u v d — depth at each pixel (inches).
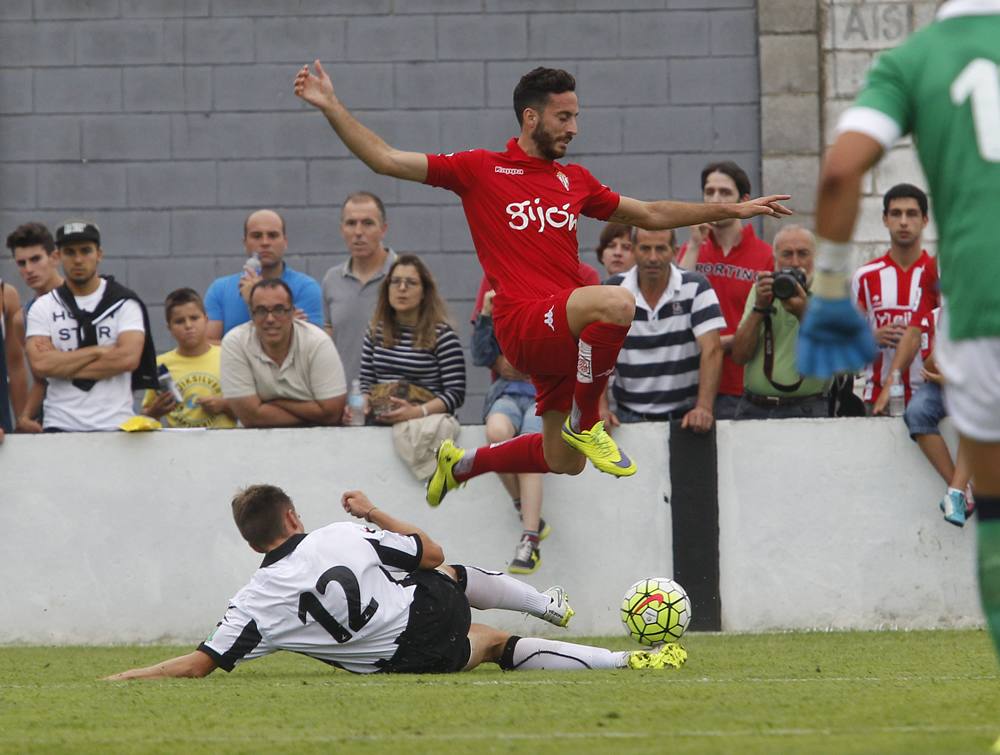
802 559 1133.1
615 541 1135.0
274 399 1149.7
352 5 1565.0
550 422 837.8
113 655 1030.4
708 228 1223.5
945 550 1129.4
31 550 1143.0
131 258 1561.3
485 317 1127.0
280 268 1255.5
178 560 1141.1
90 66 1569.9
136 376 1167.6
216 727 594.9
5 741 564.1
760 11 1551.4
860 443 1131.9
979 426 444.8
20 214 1562.5
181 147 1563.7
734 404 1184.2
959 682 726.5
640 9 1558.8
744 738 516.4
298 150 1561.3
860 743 492.4
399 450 1123.9
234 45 1568.7
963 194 438.0
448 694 690.2
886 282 1160.2
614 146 1560.0
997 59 439.5
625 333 767.7
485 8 1561.3
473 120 1563.7
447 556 1135.0
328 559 784.9
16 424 1244.5
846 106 1551.4
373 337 1148.5
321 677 797.2
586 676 780.0
